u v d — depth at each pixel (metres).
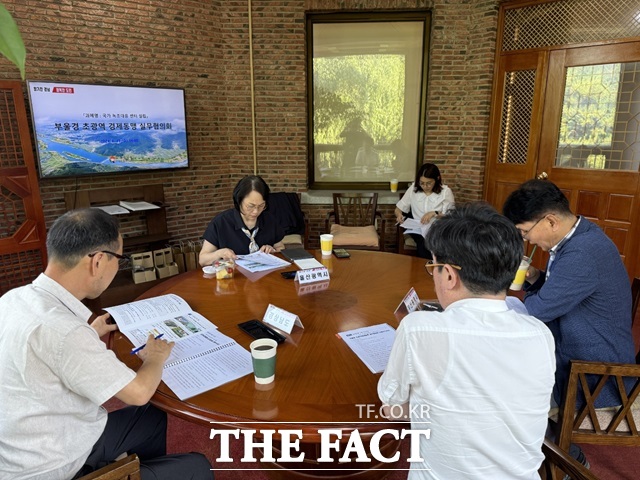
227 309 1.75
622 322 1.50
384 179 5.17
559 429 1.37
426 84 4.83
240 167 4.99
